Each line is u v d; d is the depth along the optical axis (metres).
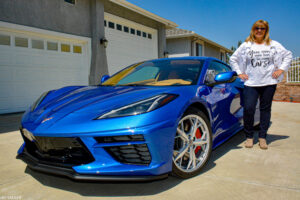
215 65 3.01
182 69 2.70
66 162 1.80
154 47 11.34
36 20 6.41
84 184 1.99
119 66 9.34
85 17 7.74
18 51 6.21
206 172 2.17
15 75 6.17
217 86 2.63
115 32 9.10
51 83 6.98
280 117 5.10
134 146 1.73
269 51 2.73
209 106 2.34
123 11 9.27
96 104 1.94
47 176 2.15
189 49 15.30
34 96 6.58
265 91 2.81
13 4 5.93
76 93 2.42
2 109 5.95
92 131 1.67
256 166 2.29
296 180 1.96
